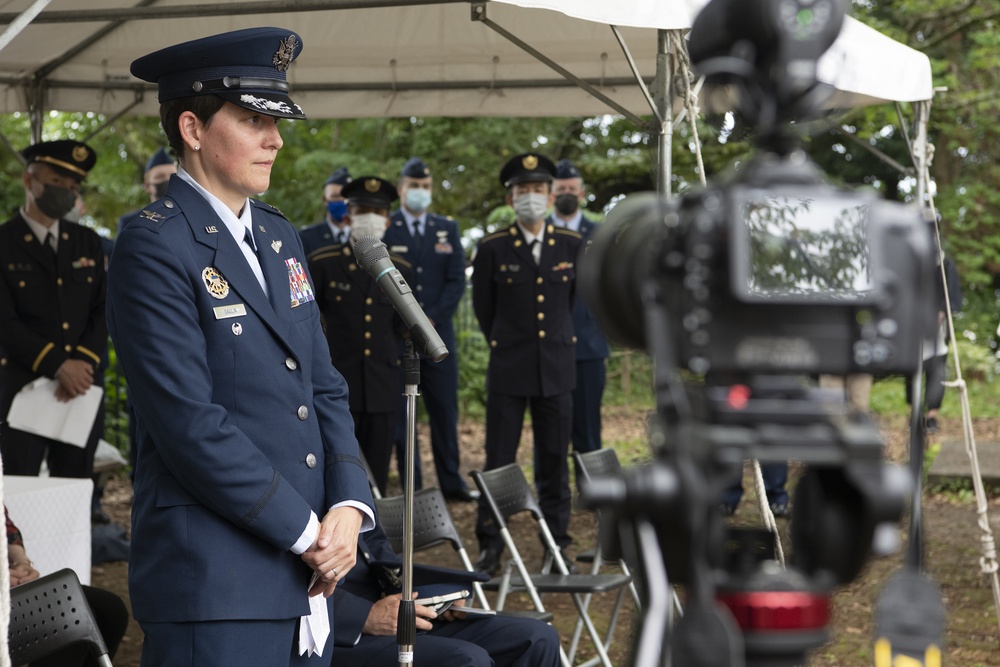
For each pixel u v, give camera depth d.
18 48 7.49
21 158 8.05
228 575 2.56
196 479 2.51
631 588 5.00
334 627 3.51
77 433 6.32
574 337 6.96
